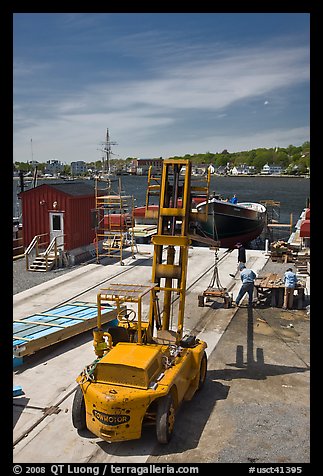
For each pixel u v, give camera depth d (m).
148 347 8.79
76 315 13.94
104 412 7.61
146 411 8.18
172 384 8.14
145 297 17.62
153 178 10.55
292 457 7.68
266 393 9.98
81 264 23.62
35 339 11.49
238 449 7.89
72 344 12.88
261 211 36.53
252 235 35.03
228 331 14.00
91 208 25.84
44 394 9.88
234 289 18.86
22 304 16.53
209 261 24.41
